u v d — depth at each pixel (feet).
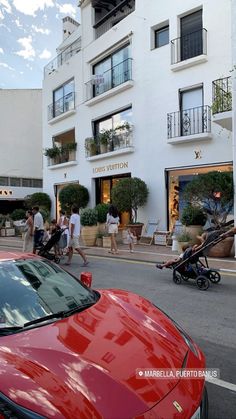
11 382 6.84
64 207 67.15
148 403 6.72
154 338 8.97
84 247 49.62
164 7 53.26
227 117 37.27
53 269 12.82
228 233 24.30
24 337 8.58
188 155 50.26
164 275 29.55
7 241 63.46
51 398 6.47
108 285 26.30
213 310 19.76
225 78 41.78
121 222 61.26
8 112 102.73
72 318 9.74
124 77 60.85
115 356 7.90
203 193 38.47
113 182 65.82
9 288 10.73
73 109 73.20
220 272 29.76
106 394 6.71
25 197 92.12
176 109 51.80
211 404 10.48
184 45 51.67
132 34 58.39
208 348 14.61
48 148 82.07
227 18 46.29
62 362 7.50
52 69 83.66
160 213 53.88
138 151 57.41
